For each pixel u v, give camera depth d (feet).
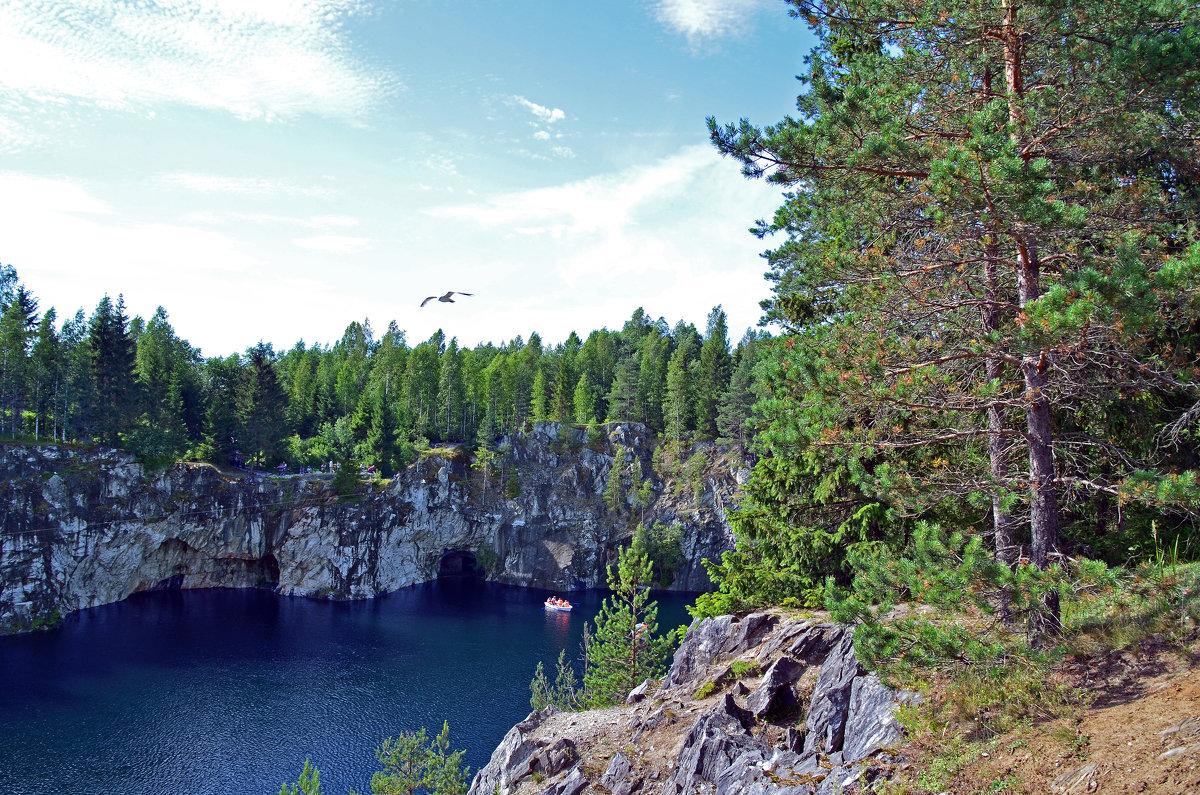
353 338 562.66
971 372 50.26
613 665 134.21
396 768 121.80
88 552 277.64
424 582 369.50
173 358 364.58
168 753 162.30
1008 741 35.35
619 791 58.54
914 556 42.06
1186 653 35.83
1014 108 43.62
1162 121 42.42
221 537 318.24
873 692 46.21
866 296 48.98
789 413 51.83
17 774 150.20
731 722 56.03
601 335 520.42
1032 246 42.50
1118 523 59.93
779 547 79.66
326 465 366.84
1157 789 26.86
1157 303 34.12
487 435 392.68
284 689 202.08
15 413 280.31
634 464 375.25
